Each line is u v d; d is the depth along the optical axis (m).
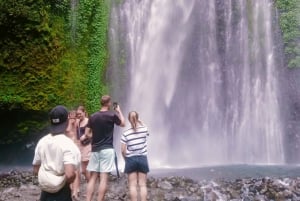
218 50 24.31
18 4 18.27
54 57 19.44
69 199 5.22
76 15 20.39
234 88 23.98
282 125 23.25
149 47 23.53
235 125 23.62
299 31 23.50
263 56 23.95
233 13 24.41
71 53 20.22
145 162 8.49
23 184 13.20
